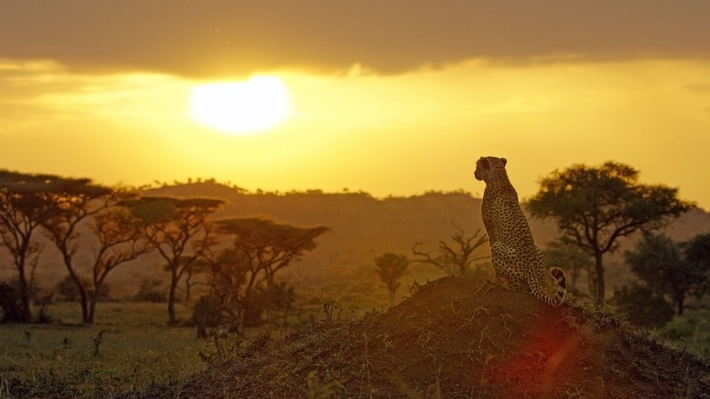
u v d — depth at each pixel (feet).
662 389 30.53
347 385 30.37
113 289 294.05
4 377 47.37
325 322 40.32
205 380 35.04
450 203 613.11
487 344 31.01
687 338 74.23
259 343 40.81
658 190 137.18
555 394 29.35
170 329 120.88
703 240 167.43
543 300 32.83
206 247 168.45
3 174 152.97
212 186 569.64
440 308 32.89
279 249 157.28
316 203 580.30
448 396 29.19
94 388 43.55
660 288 164.14
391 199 613.52
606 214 134.92
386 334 32.37
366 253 435.12
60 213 152.66
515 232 33.94
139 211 155.43
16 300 144.97
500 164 35.40
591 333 32.50
